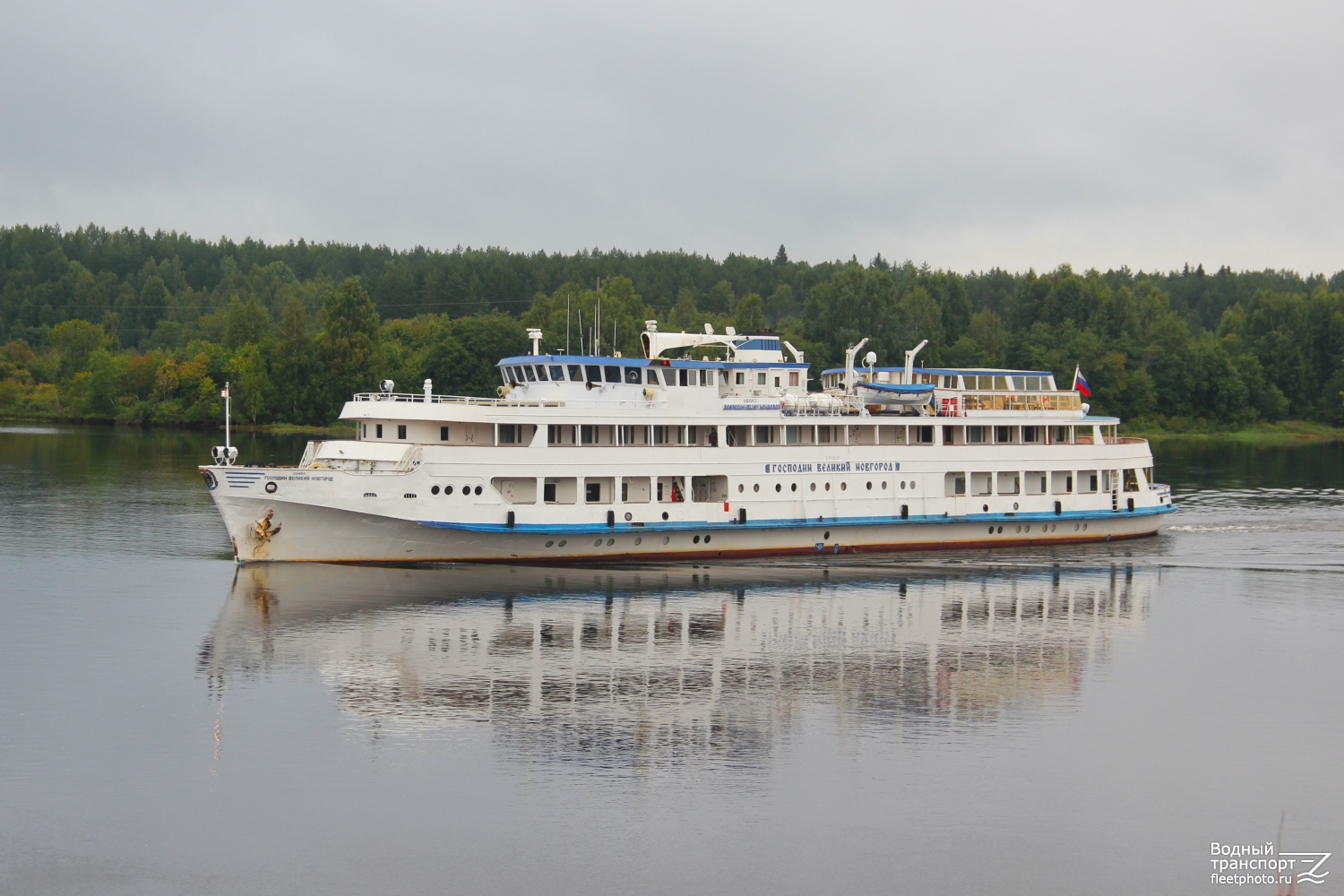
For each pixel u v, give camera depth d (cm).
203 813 3594
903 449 7131
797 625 5591
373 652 5025
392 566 6344
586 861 3384
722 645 5231
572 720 4303
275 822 3553
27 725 4200
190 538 7638
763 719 4375
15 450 13700
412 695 4519
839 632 5497
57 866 3319
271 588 5941
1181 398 19762
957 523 7362
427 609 5641
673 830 3550
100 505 9100
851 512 7000
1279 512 9519
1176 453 15912
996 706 4569
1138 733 4328
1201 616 5941
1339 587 6625
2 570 6538
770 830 3572
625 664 4934
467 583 6084
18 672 4747
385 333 19538
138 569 6575
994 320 19500
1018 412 7550
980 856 3469
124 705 4391
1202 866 3450
